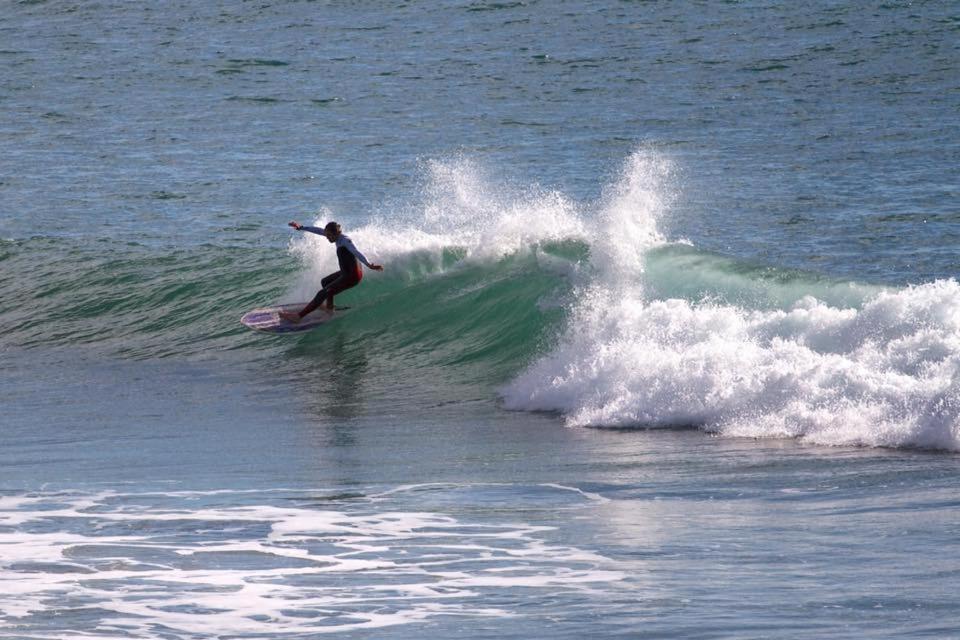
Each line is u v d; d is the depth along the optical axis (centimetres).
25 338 7950
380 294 7281
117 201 12531
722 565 2645
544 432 4647
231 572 2709
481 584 2578
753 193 11800
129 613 2414
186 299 8225
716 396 4578
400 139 16150
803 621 2231
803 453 3944
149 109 18888
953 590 2369
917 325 4528
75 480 3912
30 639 2262
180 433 4919
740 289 5675
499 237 7112
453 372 6172
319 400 5694
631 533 2988
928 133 15225
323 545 2950
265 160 14838
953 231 9512
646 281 6072
